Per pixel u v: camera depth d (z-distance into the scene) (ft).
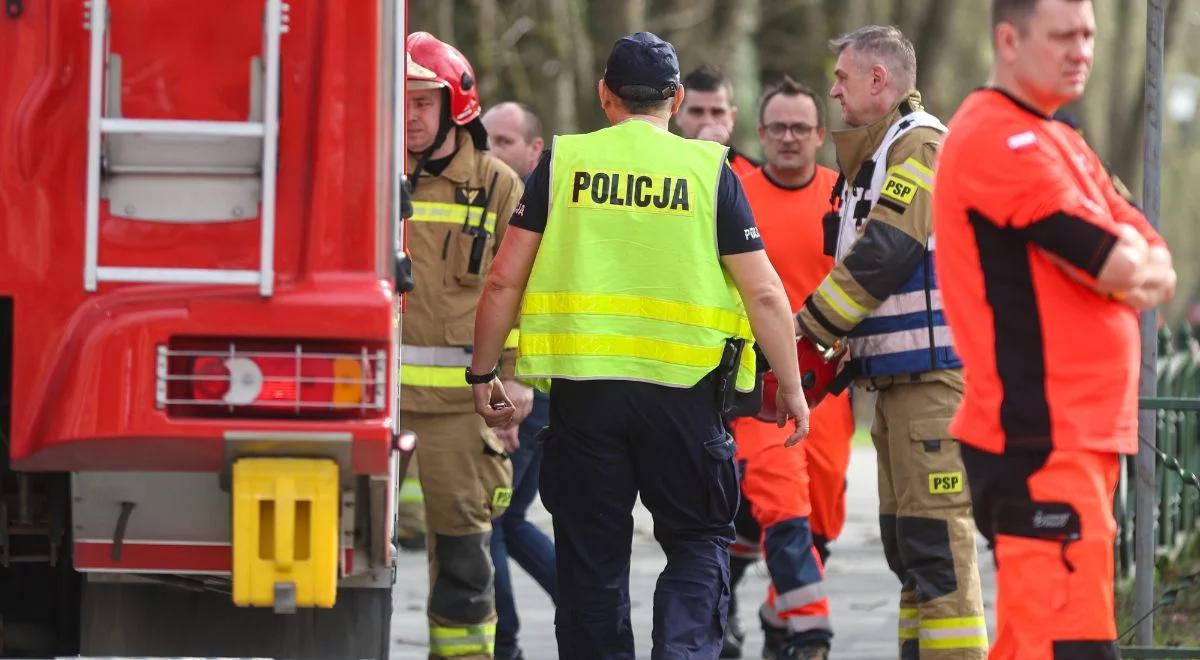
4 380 46.73
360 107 43.57
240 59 43.62
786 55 260.83
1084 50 46.24
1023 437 46.21
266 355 42.55
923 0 272.31
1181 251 385.50
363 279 43.42
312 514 42.73
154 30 43.50
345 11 43.57
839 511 77.66
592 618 56.08
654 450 55.57
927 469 62.13
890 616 90.38
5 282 42.91
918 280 62.49
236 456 42.78
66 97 43.45
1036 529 46.03
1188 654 65.57
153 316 42.27
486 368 57.98
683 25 232.32
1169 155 378.53
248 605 45.65
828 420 75.97
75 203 43.27
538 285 55.67
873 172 63.87
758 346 58.08
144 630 49.73
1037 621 46.09
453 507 65.21
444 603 65.51
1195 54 361.10
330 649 50.70
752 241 55.62
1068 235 45.14
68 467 43.24
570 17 206.18
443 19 192.65
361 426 42.50
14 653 53.16
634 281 55.21
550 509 56.75
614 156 55.77
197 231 43.16
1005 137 46.21
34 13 43.39
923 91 273.13
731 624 79.66
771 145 76.54
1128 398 46.62
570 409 55.83
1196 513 105.09
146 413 42.09
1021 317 46.34
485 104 199.93
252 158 43.24
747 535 78.28
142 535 45.37
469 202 65.36
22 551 51.34
